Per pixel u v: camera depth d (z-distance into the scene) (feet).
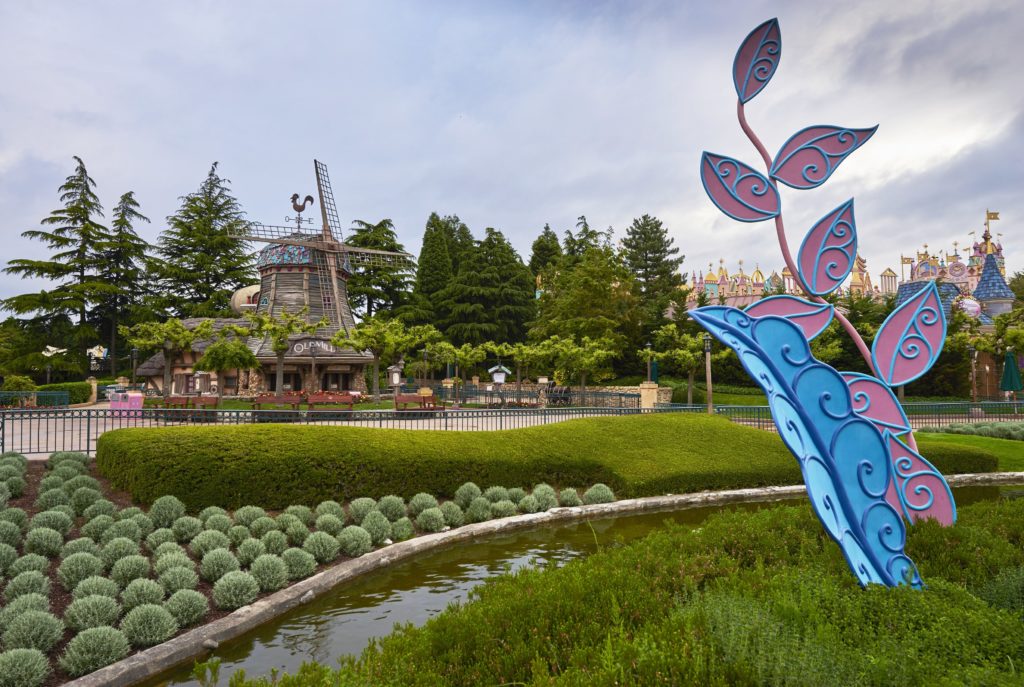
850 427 19.81
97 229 164.25
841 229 21.61
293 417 48.19
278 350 86.58
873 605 16.16
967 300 130.11
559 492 39.81
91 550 24.22
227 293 171.94
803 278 21.29
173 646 17.87
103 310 165.37
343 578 24.59
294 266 120.78
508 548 29.71
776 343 19.81
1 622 17.94
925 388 127.24
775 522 25.40
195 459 32.78
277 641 19.11
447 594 23.27
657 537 23.70
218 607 21.01
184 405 78.59
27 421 76.48
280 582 22.82
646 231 190.08
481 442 40.78
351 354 113.09
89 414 41.68
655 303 153.28
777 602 15.10
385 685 12.15
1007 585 17.72
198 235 173.58
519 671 13.07
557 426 45.60
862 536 19.07
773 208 21.67
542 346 107.96
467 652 14.10
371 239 176.04
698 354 107.04
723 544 22.57
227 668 17.29
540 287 185.16
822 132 22.08
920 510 22.02
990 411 98.07
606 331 131.75
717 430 48.60
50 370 146.30
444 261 188.14
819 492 18.42
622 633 13.66
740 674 11.69
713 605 14.90
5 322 159.22
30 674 15.65
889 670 11.57
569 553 28.81
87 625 18.43
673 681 11.39
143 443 33.53
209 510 30.42
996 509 28.07
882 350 21.59
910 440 21.88
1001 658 13.16
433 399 84.89
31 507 30.42
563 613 15.78
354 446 36.24
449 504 33.47
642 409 65.67
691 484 41.70
